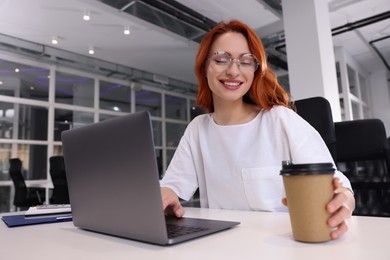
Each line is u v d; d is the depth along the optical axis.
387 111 7.28
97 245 0.57
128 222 0.58
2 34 4.58
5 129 4.93
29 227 0.81
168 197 0.91
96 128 0.62
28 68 5.29
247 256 0.46
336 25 4.77
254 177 1.05
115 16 4.12
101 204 0.64
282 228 0.65
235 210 1.01
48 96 5.47
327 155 0.96
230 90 1.09
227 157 1.12
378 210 1.40
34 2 3.73
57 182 3.73
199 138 1.21
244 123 1.14
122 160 0.57
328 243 0.51
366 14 4.44
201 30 4.43
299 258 0.44
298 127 1.03
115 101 6.62
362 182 1.46
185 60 5.95
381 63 6.88
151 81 6.89
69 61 5.48
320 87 3.11
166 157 7.47
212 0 3.90
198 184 1.23
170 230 0.63
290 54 3.34
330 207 0.51
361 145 1.48
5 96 4.93
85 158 0.67
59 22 4.25
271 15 4.34
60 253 0.52
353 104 6.28
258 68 1.12
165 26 4.33
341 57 5.80
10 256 0.52
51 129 5.42
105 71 6.09
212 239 0.58
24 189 4.32
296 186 0.52
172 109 7.87
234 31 1.10
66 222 0.88
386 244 0.49
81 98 5.98
